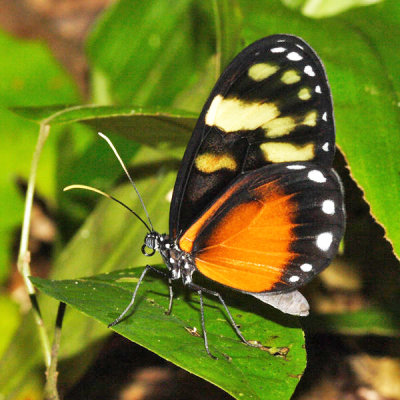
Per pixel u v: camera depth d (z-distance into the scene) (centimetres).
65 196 52
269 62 44
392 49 47
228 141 45
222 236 45
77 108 46
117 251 48
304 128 45
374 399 50
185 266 45
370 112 46
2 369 48
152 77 53
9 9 74
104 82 53
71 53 68
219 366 43
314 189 45
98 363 51
